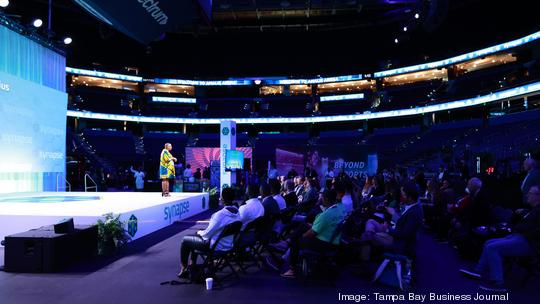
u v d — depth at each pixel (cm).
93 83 4941
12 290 509
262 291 516
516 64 3653
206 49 4888
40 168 1337
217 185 1977
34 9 3284
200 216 1317
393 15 2975
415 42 4500
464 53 3956
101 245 712
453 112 4216
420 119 4541
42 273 591
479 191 741
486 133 3372
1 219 749
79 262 662
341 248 633
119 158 4194
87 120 4722
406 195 593
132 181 2812
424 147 3888
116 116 4538
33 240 599
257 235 621
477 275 594
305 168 1830
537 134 2597
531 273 555
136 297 485
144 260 679
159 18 798
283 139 4919
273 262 674
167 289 519
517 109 3397
